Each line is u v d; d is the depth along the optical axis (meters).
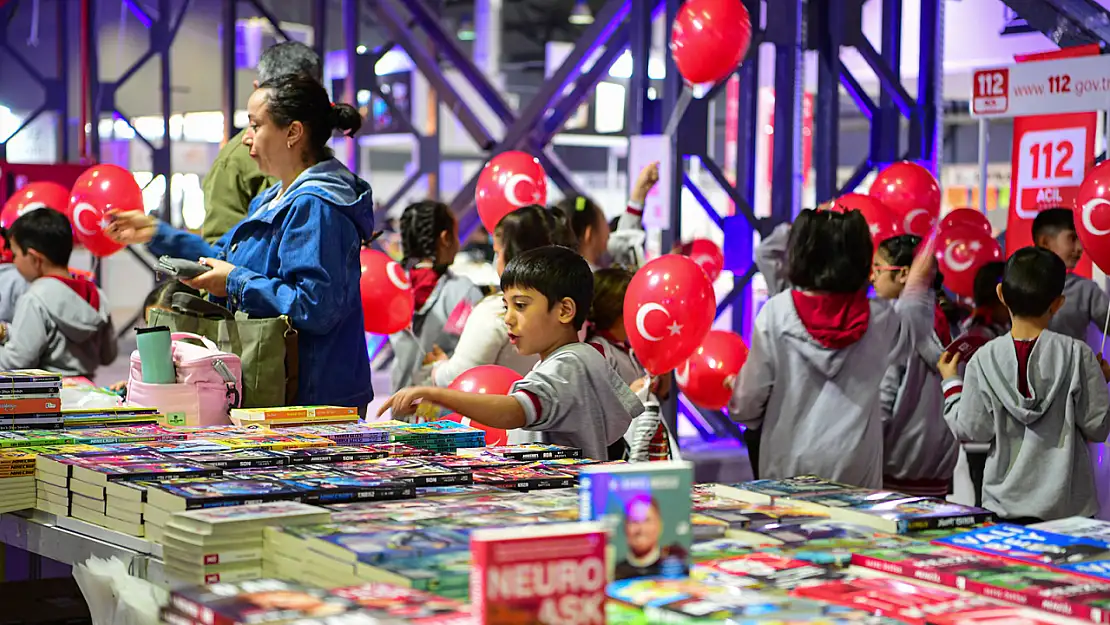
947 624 1.36
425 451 2.55
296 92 3.15
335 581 1.63
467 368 3.63
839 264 3.45
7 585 2.73
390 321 4.12
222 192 3.72
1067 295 4.86
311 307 3.07
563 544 1.25
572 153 16.44
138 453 2.39
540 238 3.74
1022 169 5.79
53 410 2.77
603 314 3.55
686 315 3.31
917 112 6.98
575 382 2.66
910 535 1.88
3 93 10.06
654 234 6.20
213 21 12.05
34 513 2.36
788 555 1.70
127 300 13.97
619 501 1.50
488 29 16.39
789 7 6.34
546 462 2.44
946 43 7.76
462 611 1.39
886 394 4.30
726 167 12.98
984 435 3.52
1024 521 3.45
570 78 7.13
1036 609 1.47
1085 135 5.53
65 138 9.55
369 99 8.41
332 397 3.22
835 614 1.37
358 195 3.22
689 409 7.41
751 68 6.59
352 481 2.10
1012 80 5.62
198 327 3.18
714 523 1.87
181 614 1.47
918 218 5.80
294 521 1.79
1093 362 3.41
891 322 3.63
